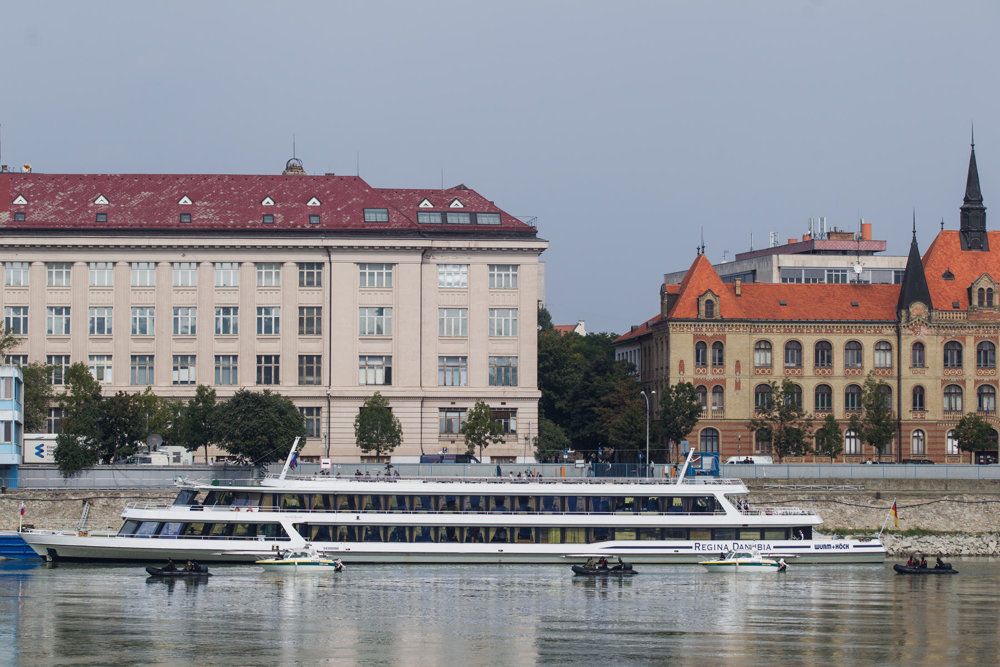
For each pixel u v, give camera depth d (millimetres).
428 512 189375
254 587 170125
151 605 158625
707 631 149250
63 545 187000
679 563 191250
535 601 163875
